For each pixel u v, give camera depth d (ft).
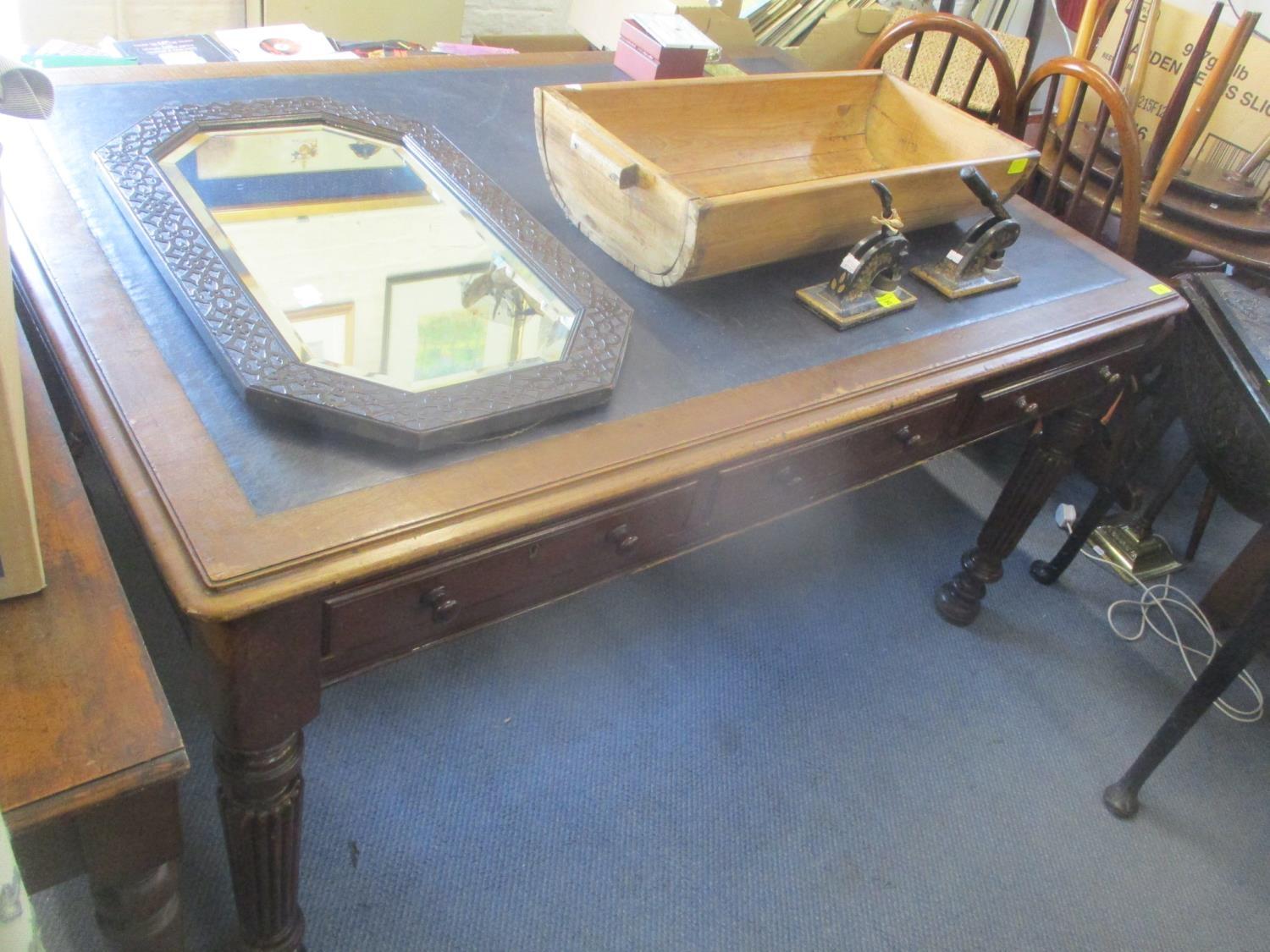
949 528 6.64
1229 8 7.68
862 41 7.70
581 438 3.02
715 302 3.87
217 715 2.68
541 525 2.91
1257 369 5.05
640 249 3.79
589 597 5.59
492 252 3.61
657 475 3.00
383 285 3.32
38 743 2.13
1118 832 5.03
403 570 2.68
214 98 4.21
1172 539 7.02
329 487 2.64
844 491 4.07
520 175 4.33
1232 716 5.80
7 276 2.33
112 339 2.90
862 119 5.18
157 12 6.03
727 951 4.18
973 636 5.93
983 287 4.35
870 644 5.71
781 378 3.52
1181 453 7.82
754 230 3.69
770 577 5.98
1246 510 5.49
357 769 4.52
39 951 2.01
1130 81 7.04
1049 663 5.88
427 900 4.11
